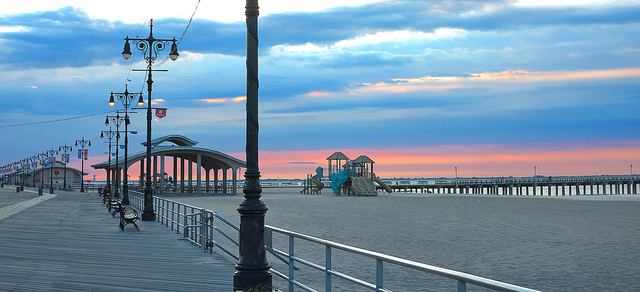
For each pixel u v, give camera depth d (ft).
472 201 215.31
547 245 76.43
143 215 95.40
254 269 33.35
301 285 31.12
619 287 47.55
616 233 92.07
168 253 54.44
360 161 314.35
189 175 344.49
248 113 34.06
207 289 37.01
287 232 33.24
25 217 99.14
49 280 38.37
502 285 14.74
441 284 47.47
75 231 74.28
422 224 111.14
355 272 53.16
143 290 36.09
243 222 33.78
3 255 49.57
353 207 176.55
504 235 89.66
